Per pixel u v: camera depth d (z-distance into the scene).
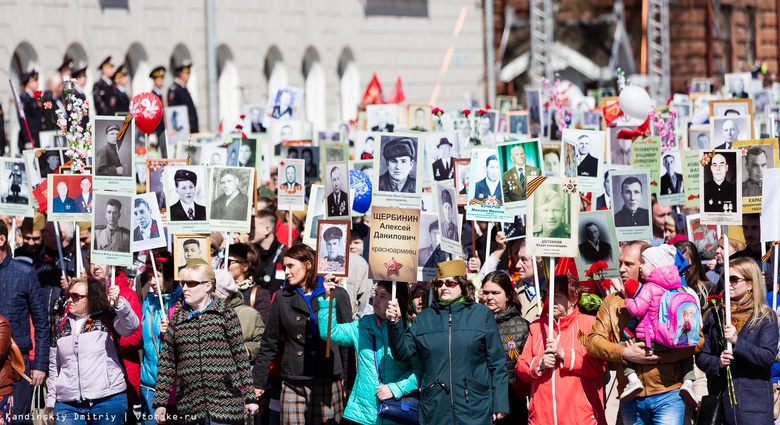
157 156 37.22
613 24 83.38
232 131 38.97
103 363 21.38
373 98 52.12
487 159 23.59
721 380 19.45
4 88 50.59
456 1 77.62
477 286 23.44
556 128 40.31
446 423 18.70
